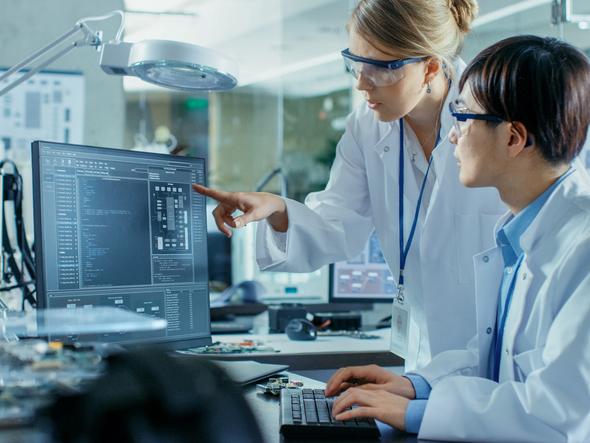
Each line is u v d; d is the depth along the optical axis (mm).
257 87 6469
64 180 1340
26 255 1975
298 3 5191
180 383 495
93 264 1377
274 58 5789
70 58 3482
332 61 5820
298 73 6078
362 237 1838
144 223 1470
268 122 6812
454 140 1241
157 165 1502
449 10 1492
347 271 2592
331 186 1850
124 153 1442
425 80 1502
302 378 1512
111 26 3553
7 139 3398
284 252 1726
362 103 1878
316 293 2725
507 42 1175
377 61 1430
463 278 1671
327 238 1724
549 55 1137
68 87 3471
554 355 1023
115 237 1416
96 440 487
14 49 3438
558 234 1138
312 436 1062
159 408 488
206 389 497
